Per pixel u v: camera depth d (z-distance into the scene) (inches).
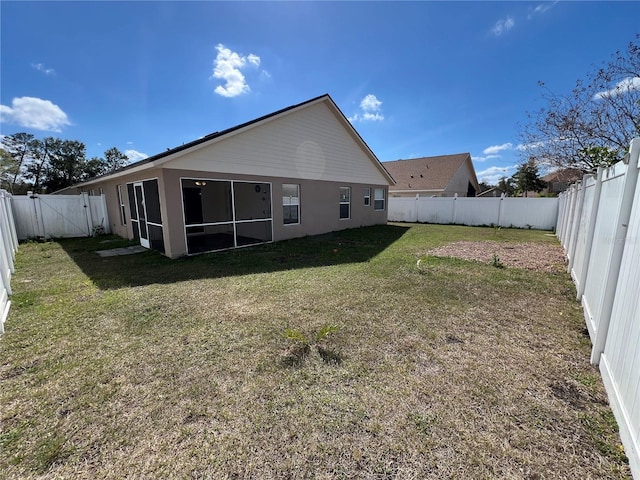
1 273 150.0
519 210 530.9
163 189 264.7
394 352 106.0
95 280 201.6
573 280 191.3
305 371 94.3
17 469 60.6
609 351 86.3
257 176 338.6
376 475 58.3
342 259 265.3
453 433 68.8
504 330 123.7
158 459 62.6
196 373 93.7
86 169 1320.1
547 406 77.9
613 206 106.5
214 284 190.9
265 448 65.1
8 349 109.7
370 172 532.7
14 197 396.2
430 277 202.2
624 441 63.9
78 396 83.2
